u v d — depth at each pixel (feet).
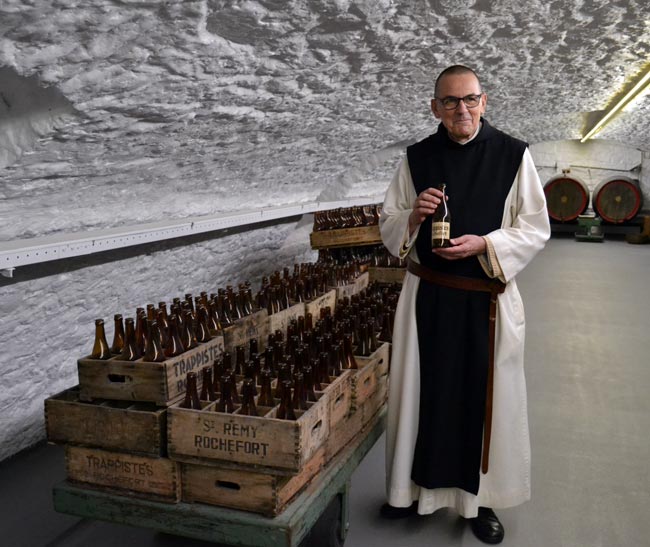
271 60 9.62
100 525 9.51
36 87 7.16
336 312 11.51
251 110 11.36
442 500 9.16
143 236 11.45
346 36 9.88
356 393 8.74
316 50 9.97
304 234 23.59
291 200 21.04
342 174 26.37
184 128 10.37
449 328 8.61
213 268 16.96
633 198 47.60
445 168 8.72
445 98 8.31
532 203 8.50
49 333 11.48
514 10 11.41
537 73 18.45
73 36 6.38
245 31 8.23
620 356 18.44
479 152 8.66
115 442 7.15
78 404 7.25
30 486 10.67
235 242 17.58
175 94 8.89
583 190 48.52
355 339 10.74
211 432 6.79
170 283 14.99
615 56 18.06
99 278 12.07
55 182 9.39
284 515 6.74
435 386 8.71
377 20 9.70
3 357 10.75
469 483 8.73
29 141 7.92
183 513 6.89
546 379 16.43
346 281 14.43
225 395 7.42
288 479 6.91
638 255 40.42
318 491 7.27
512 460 8.79
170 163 11.70
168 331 8.73
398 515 9.76
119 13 6.35
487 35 12.69
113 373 7.39
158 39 7.25
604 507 10.14
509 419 8.70
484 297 8.55
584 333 21.09
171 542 9.04
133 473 7.16
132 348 8.15
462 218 8.57
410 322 8.92
